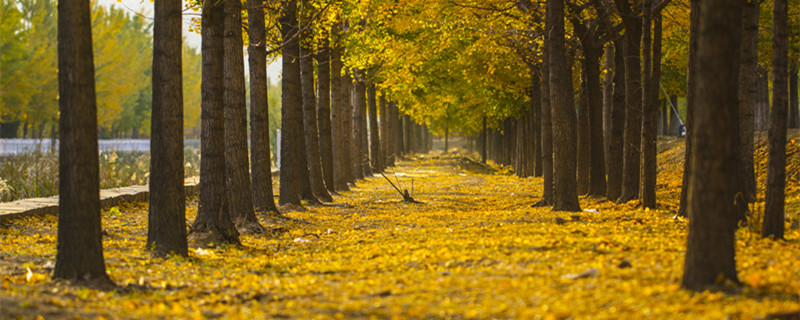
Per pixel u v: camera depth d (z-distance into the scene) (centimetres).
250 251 1184
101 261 808
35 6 5384
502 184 3241
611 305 619
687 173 1363
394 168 4897
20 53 4984
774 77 988
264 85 1714
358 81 3438
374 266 948
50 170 2038
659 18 1628
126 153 3822
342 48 2531
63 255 798
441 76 3475
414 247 1106
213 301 745
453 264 906
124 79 6931
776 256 848
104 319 623
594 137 2075
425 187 3133
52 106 5525
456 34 2289
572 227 1269
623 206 1733
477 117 4450
